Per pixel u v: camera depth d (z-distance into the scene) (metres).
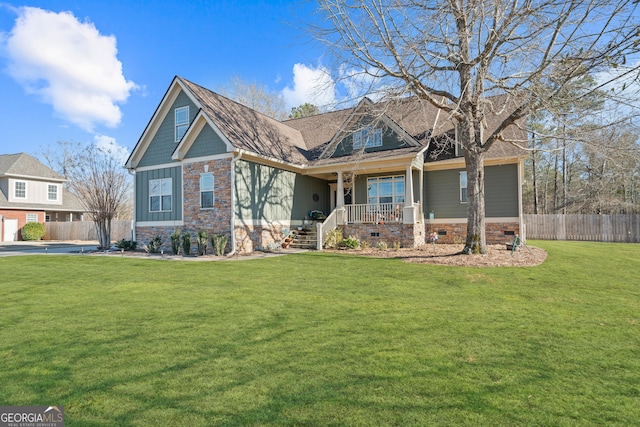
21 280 8.77
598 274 8.96
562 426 2.62
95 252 15.98
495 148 16.27
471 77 10.98
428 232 17.53
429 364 3.67
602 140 9.63
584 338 4.48
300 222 18.06
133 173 17.20
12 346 4.25
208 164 14.85
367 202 18.20
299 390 3.13
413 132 17.33
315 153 18.78
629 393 3.12
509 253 12.33
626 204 26.53
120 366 3.66
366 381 3.29
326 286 7.79
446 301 6.41
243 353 3.98
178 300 6.54
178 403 2.93
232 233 13.99
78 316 5.52
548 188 34.84
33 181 29.98
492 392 3.10
